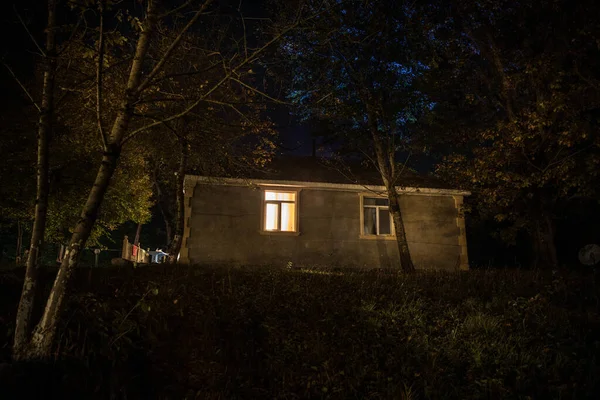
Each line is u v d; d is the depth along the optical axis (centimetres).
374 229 2078
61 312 699
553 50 2077
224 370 756
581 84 1900
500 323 1027
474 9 2161
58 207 2177
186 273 1282
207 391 693
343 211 2044
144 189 2695
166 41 1227
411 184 2123
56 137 1903
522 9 2123
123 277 1155
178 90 1473
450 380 793
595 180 2003
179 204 1825
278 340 882
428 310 1112
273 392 722
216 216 1919
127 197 2586
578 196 2145
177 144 1812
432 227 2119
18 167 1839
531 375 803
